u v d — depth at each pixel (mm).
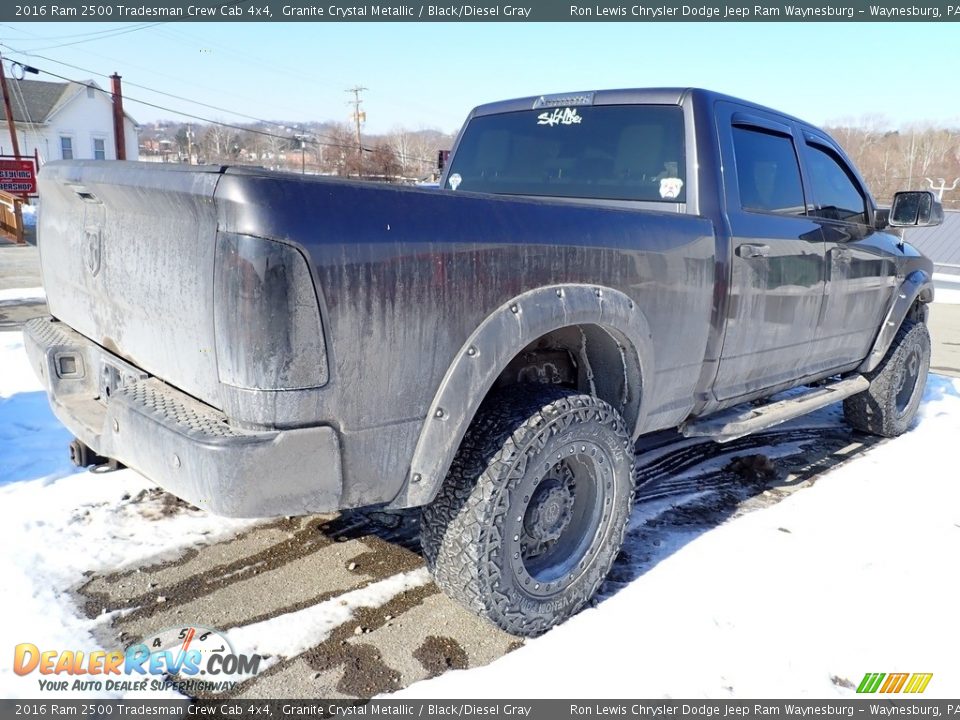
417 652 2508
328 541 3283
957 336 10461
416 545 3281
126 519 3359
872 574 3115
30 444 4195
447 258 2148
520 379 2877
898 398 5180
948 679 2436
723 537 3447
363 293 1977
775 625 2697
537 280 2400
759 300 3436
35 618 2584
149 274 2217
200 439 1898
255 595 2820
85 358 2816
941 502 3949
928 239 25656
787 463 4605
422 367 2141
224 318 1882
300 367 1896
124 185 2158
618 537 2811
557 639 2562
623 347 2807
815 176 4090
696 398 3311
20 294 10727
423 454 2193
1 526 3205
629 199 3441
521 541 2549
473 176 4230
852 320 4359
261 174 1841
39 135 39188
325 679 2346
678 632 2623
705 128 3312
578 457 2639
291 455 1933
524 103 4066
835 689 2365
